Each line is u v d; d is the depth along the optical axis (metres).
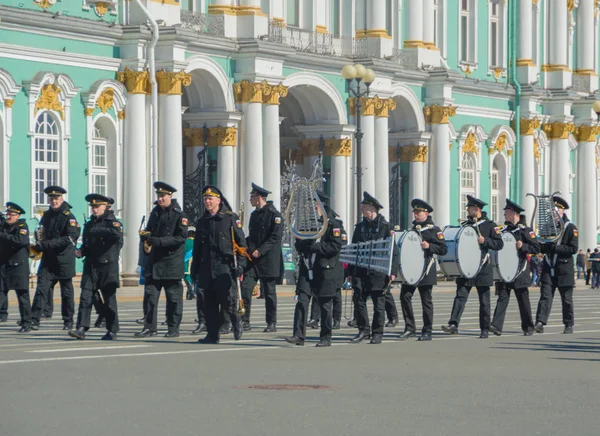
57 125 39.75
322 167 50.75
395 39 54.09
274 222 23.12
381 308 20.91
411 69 53.28
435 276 22.02
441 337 22.69
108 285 20.89
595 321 28.25
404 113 54.66
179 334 22.17
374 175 51.75
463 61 58.28
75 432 11.32
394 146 54.91
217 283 20.36
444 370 16.59
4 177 38.06
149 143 42.25
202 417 12.23
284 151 52.56
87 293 20.95
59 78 39.47
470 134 58.16
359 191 41.56
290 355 18.45
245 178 46.06
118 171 41.69
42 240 23.11
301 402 13.32
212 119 45.53
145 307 21.70
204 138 45.78
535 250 23.53
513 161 61.12
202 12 45.72
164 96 42.44
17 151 38.44
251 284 23.41
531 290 48.47
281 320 26.86
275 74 46.31
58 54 39.62
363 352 19.16
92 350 18.83
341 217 51.00
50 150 39.62
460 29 58.28
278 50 46.06
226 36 45.28
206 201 20.55
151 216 21.56
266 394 13.88
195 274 20.64
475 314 30.17
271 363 17.17
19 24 38.16
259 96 45.78
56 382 14.76
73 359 17.33
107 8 41.56
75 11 40.41
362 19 51.91
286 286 44.78
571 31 66.31
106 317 21.03
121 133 41.75
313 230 20.06
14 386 14.38
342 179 50.97
